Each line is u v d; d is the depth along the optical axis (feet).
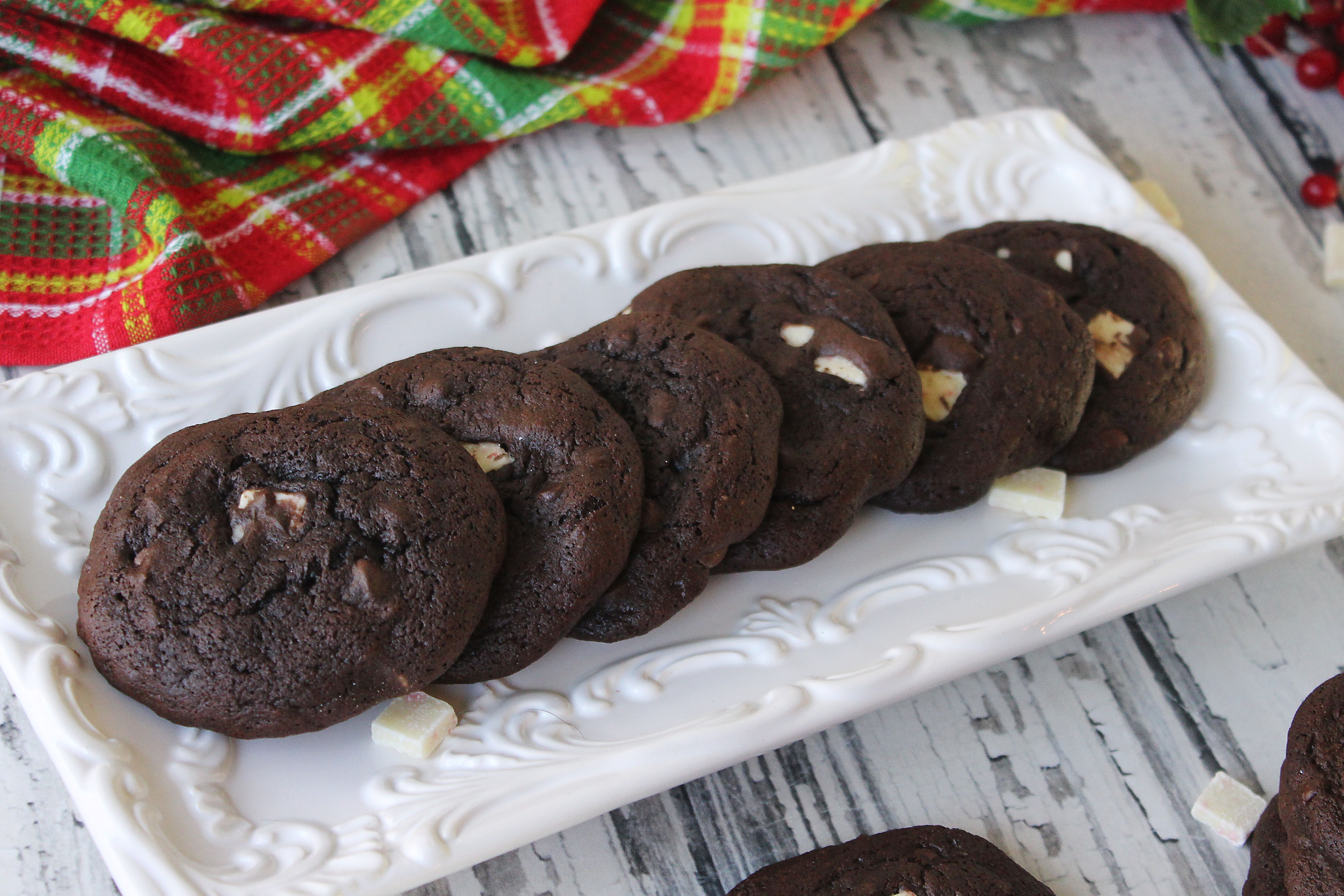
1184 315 1.57
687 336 1.42
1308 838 1.32
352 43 1.63
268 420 1.34
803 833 1.40
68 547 1.38
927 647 1.40
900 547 1.48
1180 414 1.53
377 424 1.34
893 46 1.85
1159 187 1.74
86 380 1.44
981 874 1.36
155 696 1.29
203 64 1.58
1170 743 1.46
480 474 1.34
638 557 1.37
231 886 1.27
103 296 1.54
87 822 1.27
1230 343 1.59
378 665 1.29
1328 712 1.36
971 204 1.66
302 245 1.60
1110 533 1.49
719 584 1.44
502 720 1.35
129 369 1.45
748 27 1.72
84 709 1.30
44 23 1.56
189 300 1.52
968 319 1.49
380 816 1.31
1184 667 1.49
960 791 1.43
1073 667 1.49
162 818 1.28
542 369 1.39
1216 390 1.57
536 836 1.31
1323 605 1.53
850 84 1.81
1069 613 1.43
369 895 1.28
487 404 1.37
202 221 1.58
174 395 1.45
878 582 1.45
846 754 1.43
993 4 1.84
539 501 1.35
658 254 1.58
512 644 1.34
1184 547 1.47
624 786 1.33
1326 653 1.51
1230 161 1.81
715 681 1.39
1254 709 1.47
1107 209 1.66
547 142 1.73
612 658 1.39
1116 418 1.52
